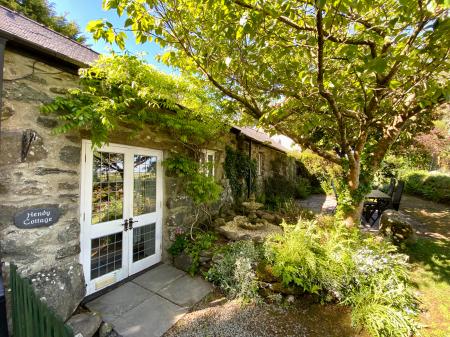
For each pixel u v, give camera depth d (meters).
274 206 7.99
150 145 3.67
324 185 12.61
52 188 2.39
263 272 3.21
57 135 2.43
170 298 3.05
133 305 2.88
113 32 2.09
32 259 2.23
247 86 2.99
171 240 4.12
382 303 2.79
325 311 2.88
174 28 2.39
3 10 2.89
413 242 4.74
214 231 4.86
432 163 13.93
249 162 7.64
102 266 3.15
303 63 2.72
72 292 2.49
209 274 3.45
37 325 1.46
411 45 1.98
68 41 3.46
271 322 2.67
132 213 3.52
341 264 3.14
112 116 2.67
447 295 3.16
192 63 2.76
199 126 3.96
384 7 2.15
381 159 4.13
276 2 1.88
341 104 3.49
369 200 7.28
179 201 4.37
